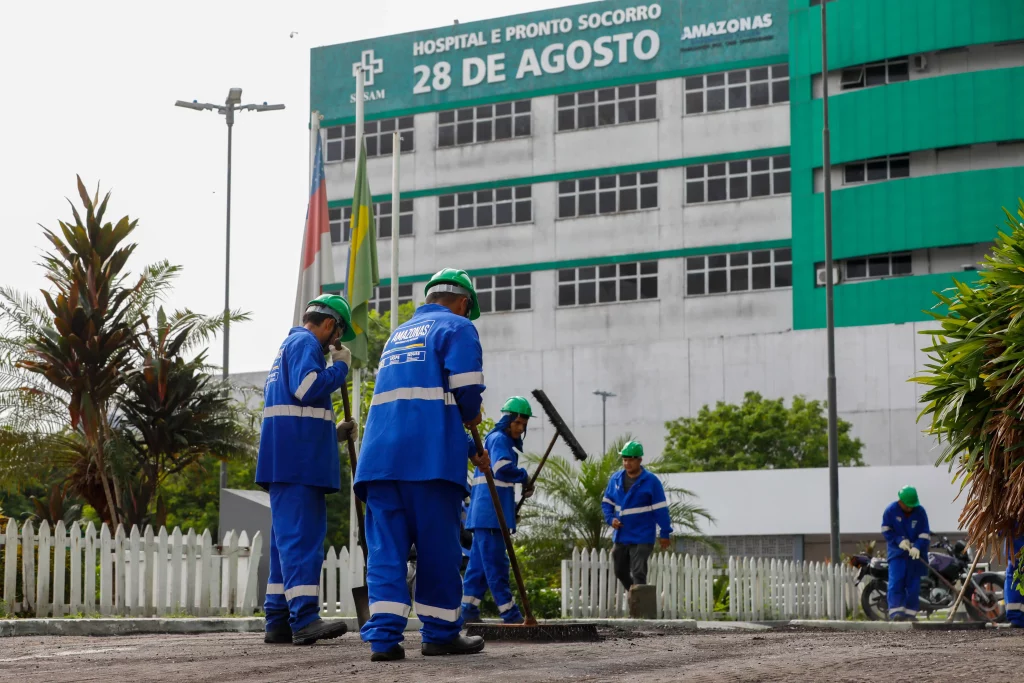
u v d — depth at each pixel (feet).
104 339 58.95
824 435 172.14
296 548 24.38
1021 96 167.22
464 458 19.92
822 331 179.42
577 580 55.83
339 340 25.86
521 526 75.72
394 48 213.46
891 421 172.24
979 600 60.95
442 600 20.38
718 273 190.39
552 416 35.04
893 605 56.24
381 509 19.79
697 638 29.04
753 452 174.60
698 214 191.72
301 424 24.53
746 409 177.99
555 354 197.16
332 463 24.84
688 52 193.98
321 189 61.05
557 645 24.38
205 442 63.36
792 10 186.70
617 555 52.54
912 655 21.35
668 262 193.36
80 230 58.90
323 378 24.38
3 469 60.13
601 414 192.85
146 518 62.75
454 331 19.93
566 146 201.46
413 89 211.61
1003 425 22.04
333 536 103.71
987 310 23.02
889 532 56.34
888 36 175.73
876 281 175.73
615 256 196.44
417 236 209.05
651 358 190.49
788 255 186.19
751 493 111.65
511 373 199.93
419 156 210.18
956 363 22.89
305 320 25.72
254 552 47.65
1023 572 23.13
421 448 19.67
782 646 24.76
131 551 42.75
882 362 173.47
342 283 210.79
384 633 19.29
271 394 24.72
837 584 77.15
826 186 105.09
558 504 76.07
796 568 72.28
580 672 17.34
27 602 39.88
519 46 205.67
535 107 204.03
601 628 37.01
